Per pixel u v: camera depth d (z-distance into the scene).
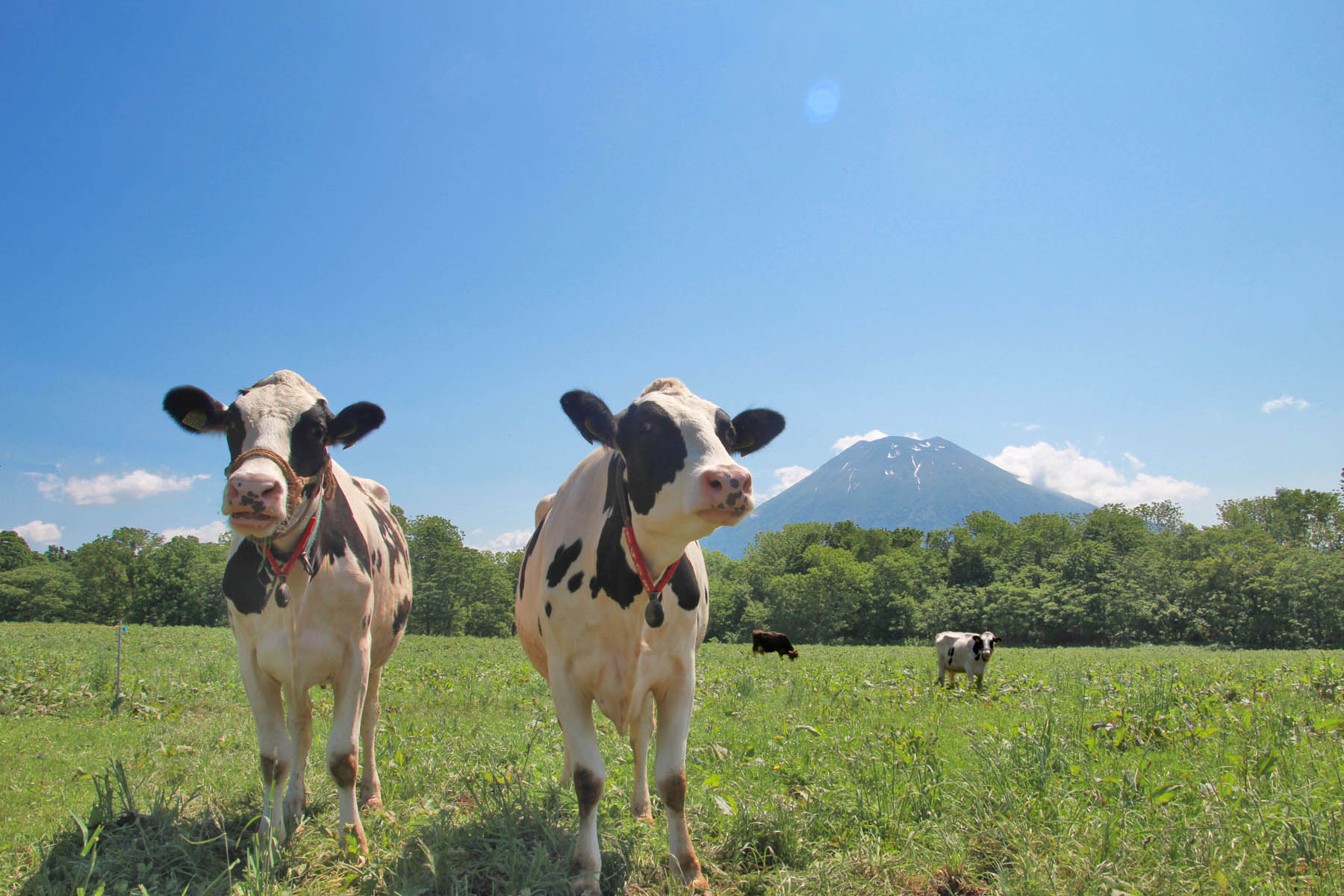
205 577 88.38
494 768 5.86
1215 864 3.45
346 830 4.29
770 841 4.30
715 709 10.23
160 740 7.30
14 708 9.02
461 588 84.25
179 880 3.84
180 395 4.31
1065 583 83.31
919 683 13.55
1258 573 72.00
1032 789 4.69
